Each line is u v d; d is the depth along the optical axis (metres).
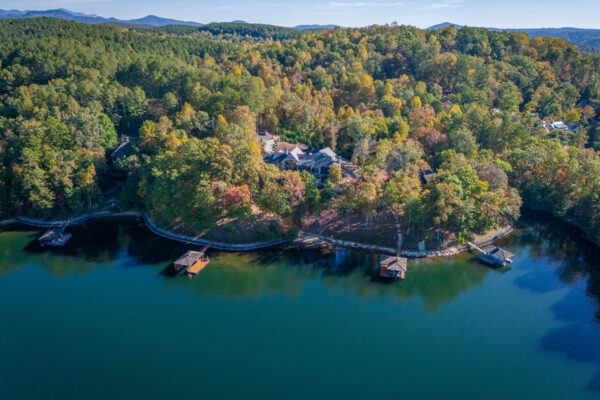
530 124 194.00
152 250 117.06
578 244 121.88
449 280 103.00
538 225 135.00
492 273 105.75
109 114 181.38
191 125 162.00
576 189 131.12
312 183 122.06
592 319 87.38
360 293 98.25
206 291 98.50
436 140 163.12
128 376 71.25
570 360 75.94
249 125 163.50
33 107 170.12
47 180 134.00
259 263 110.69
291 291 98.75
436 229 118.81
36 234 126.62
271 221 123.88
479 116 178.50
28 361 75.00
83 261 111.44
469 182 117.56
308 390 68.31
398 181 124.94
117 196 147.50
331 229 125.00
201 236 122.06
